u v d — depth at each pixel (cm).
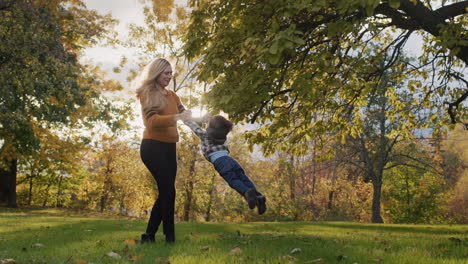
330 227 1114
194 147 2667
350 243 584
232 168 422
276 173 2922
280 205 2873
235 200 2922
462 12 781
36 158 2445
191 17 743
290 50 572
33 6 1659
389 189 3338
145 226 894
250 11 695
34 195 4044
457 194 3653
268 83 665
